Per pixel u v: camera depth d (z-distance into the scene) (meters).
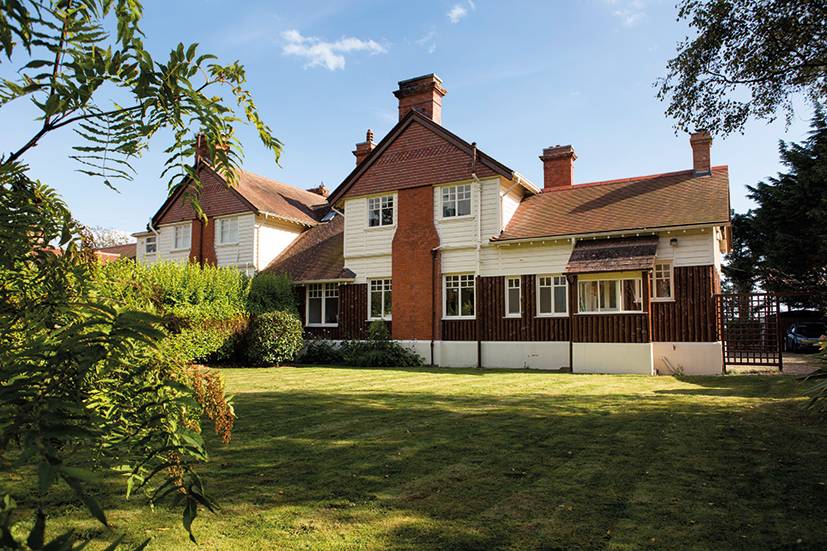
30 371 1.62
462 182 21.17
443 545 3.82
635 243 17.97
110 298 2.46
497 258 20.47
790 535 3.93
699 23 12.56
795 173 30.56
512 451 6.46
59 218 2.39
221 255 26.61
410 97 23.03
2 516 1.39
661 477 5.37
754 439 6.88
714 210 17.66
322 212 30.25
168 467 2.19
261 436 7.29
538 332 19.56
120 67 2.04
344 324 23.34
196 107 2.12
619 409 9.46
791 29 11.83
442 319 21.19
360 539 3.93
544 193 23.31
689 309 17.36
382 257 22.77
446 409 9.57
